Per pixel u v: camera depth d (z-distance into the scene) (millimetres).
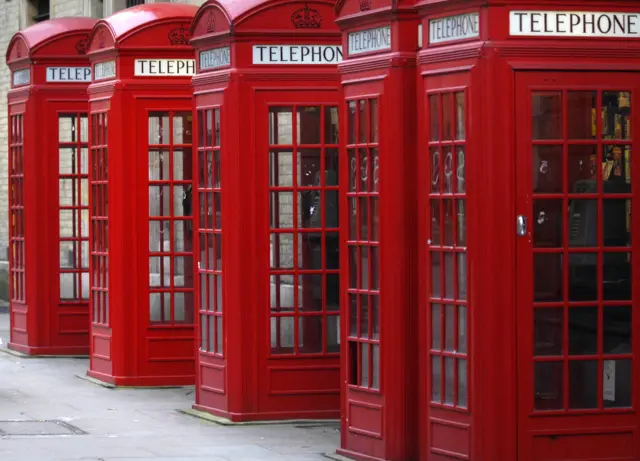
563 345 9242
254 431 11789
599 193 9227
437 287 9648
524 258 9125
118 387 14445
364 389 10320
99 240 15031
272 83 12086
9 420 12375
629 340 9375
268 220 12180
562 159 9148
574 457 9289
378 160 10086
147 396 13898
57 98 16844
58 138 16875
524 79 9055
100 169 14938
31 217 16969
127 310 14500
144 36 14352
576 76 9125
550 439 9242
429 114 9578
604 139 9203
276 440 11328
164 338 14531
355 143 10375
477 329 9188
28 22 25469
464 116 9211
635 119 9250
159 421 12328
